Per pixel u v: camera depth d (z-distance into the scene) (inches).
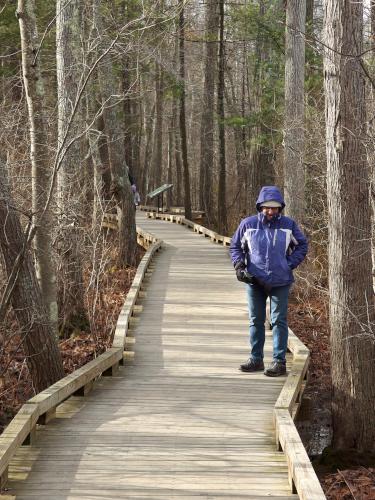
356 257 302.4
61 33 494.9
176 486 214.7
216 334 412.5
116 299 577.9
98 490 212.1
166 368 347.9
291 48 574.2
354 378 308.3
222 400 299.0
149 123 1780.3
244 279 326.6
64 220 477.7
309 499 184.9
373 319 307.4
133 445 247.4
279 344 334.6
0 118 473.1
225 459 235.6
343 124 297.7
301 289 605.6
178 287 550.0
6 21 853.2
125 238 746.2
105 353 334.6
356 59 295.3
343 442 311.6
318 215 625.3
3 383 397.7
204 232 927.7
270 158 898.1
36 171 359.3
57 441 250.4
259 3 999.0
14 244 328.2
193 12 976.3
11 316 388.5
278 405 264.5
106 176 960.3
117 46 416.8
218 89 1015.6
